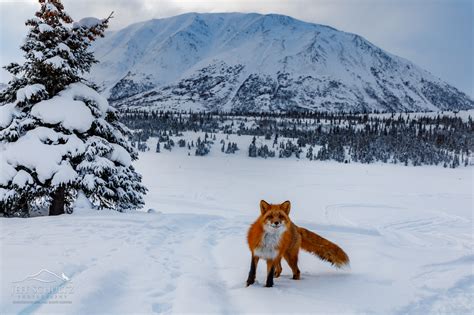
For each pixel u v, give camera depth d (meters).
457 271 6.30
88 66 15.17
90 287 5.07
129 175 14.92
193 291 5.29
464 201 61.19
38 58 13.01
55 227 10.28
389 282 5.97
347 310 4.75
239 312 4.84
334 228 13.85
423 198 65.56
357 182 98.06
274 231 5.70
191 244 9.03
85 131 13.51
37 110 13.12
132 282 5.81
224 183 88.94
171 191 67.94
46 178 12.52
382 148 183.50
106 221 11.25
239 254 8.13
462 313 4.72
